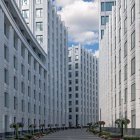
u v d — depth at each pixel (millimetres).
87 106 180500
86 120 177750
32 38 81312
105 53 89125
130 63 52656
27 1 103562
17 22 67312
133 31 50250
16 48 64688
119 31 65625
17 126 47062
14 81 63344
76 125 167375
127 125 52062
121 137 44625
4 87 53562
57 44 121125
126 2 57312
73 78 172750
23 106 71125
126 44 56875
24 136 48812
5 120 55469
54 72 114062
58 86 120375
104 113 90500
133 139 39406
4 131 53062
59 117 120188
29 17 103188
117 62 66625
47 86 103062
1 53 50562
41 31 103688
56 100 116250
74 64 173500
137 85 46812
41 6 103938
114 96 71250
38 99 89375
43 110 96312
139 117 46250
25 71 73500
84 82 177875
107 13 100562
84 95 177000
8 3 58656
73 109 170625
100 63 104125
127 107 53844
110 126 75375
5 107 54281
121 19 61219
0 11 50125
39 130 83438
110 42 78500
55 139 50812
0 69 50125
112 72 74312
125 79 57781
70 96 172375
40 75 94500
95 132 74750
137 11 47375
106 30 86750
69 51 175000
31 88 80562
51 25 110500
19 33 65188
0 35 50031
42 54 97812
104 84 91125
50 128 99750
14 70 62406
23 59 71875
